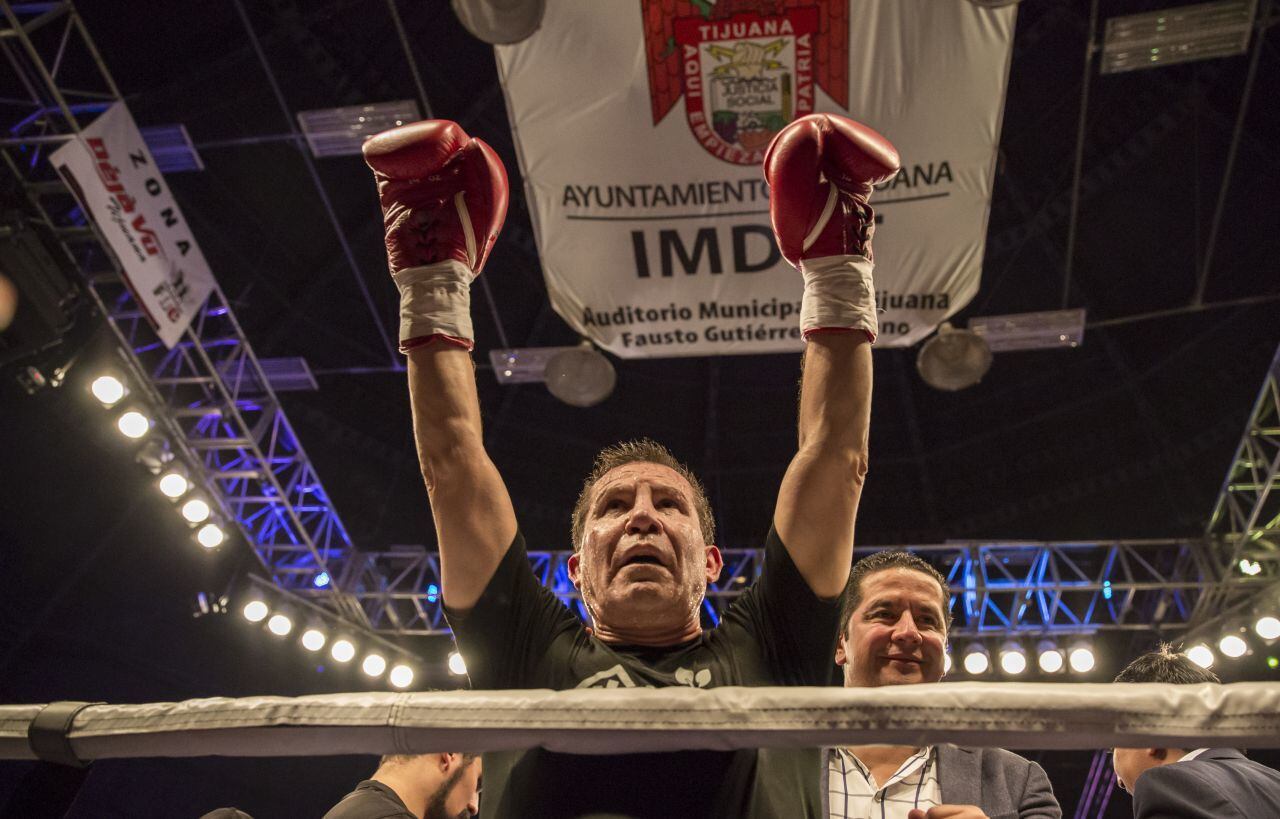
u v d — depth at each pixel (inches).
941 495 494.3
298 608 409.4
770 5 217.3
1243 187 409.7
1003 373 467.5
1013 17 212.8
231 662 456.4
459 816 114.7
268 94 398.0
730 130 224.8
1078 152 345.1
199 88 391.2
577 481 499.5
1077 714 45.0
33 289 294.0
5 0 276.8
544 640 67.2
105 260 336.8
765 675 66.3
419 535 490.6
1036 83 399.5
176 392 366.3
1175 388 457.1
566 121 227.9
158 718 52.7
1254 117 390.3
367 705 49.6
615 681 64.1
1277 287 423.5
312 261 441.7
